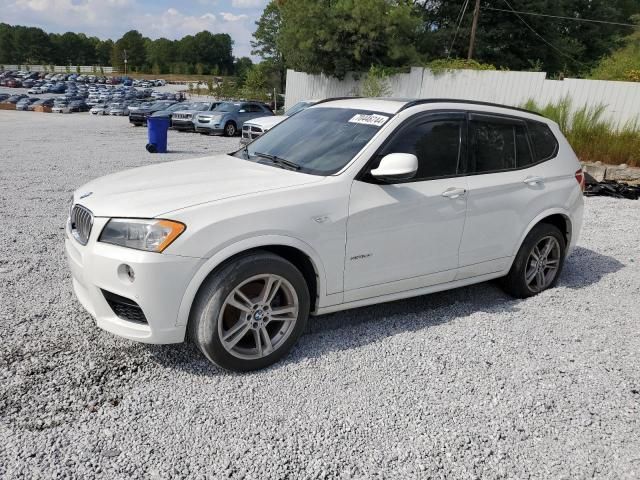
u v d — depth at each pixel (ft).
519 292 15.28
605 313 14.49
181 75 510.58
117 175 12.71
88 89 295.07
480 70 61.82
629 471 8.34
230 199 10.21
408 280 12.71
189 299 9.77
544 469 8.30
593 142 42.45
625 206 30.17
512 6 101.81
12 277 15.03
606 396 10.36
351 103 14.21
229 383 10.15
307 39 74.95
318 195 11.02
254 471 7.88
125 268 9.61
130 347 11.34
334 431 8.88
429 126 12.92
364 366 11.02
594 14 119.03
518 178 14.44
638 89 47.57
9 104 155.63
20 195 26.40
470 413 9.59
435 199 12.59
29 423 8.68
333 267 11.31
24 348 11.07
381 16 72.28
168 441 8.42
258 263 10.20
